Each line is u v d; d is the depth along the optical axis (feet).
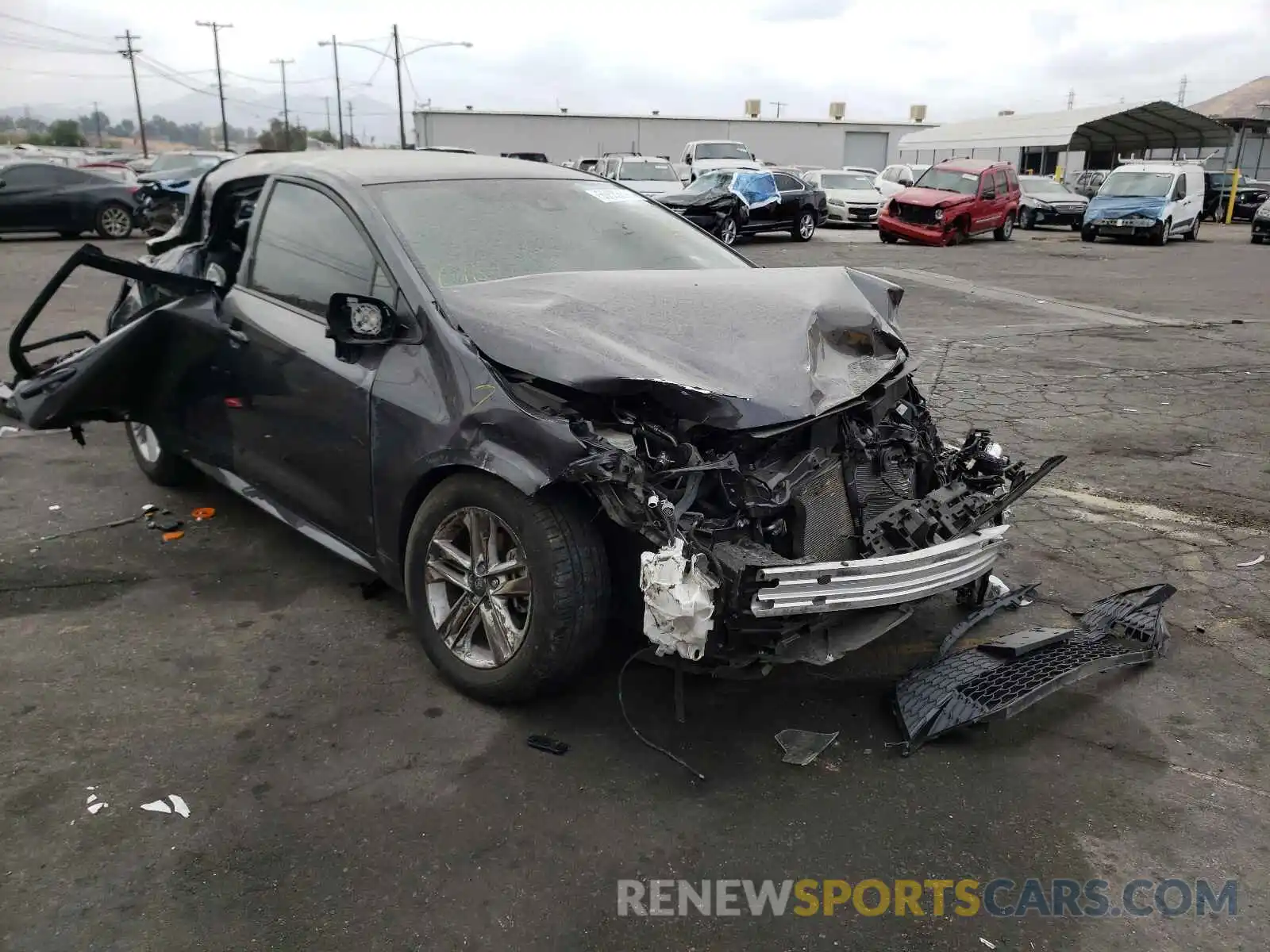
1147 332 36.17
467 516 10.44
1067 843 8.91
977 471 12.73
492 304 10.80
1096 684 11.64
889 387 11.55
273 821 8.99
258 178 14.62
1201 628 12.96
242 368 13.42
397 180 12.89
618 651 11.98
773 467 9.99
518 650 10.20
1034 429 22.35
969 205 76.38
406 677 11.49
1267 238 80.43
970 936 7.84
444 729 10.45
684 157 105.91
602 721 10.63
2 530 15.67
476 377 10.12
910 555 9.74
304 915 7.91
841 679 11.60
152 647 12.09
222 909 7.95
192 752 10.00
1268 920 8.02
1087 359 30.81
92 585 13.79
